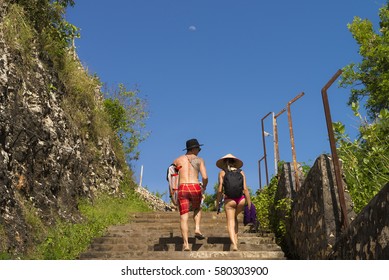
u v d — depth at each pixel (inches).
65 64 534.9
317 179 264.2
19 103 363.6
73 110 528.4
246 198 307.4
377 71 735.7
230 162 311.7
